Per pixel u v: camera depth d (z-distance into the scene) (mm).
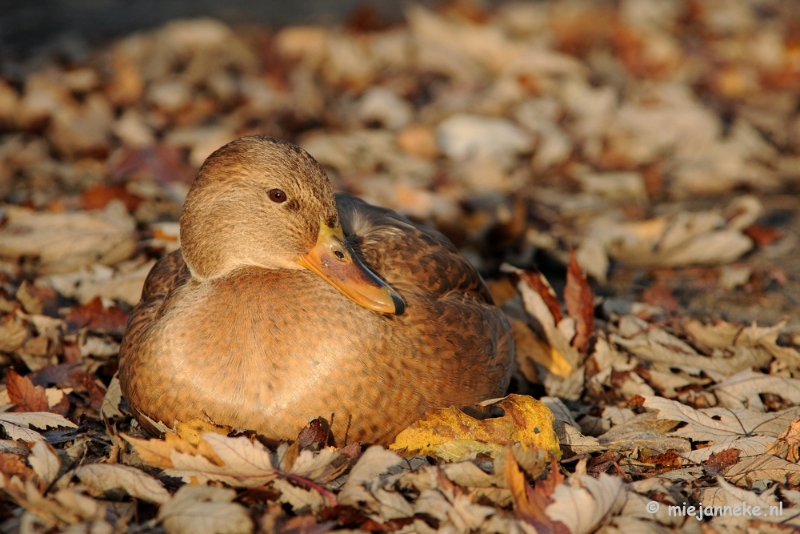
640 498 5879
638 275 10633
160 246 10375
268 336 6438
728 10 20328
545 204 12906
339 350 6434
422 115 15820
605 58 18031
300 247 6957
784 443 6719
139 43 18547
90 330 8812
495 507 5926
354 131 14984
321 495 5984
